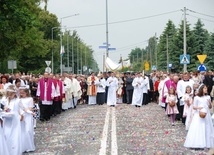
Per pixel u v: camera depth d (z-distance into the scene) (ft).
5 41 97.19
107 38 134.72
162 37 252.42
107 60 114.42
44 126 52.85
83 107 84.64
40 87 58.59
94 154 34.27
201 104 36.65
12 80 59.26
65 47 317.83
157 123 54.70
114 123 54.80
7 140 32.27
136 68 416.87
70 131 47.98
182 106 55.16
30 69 207.21
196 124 36.78
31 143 36.24
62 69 172.24
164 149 36.32
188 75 55.21
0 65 165.78
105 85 91.50
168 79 65.05
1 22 75.20
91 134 45.32
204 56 87.51
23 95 37.09
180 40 198.90
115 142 39.83
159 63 254.27
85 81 97.19
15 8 75.82
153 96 96.37
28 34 100.48
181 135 44.39
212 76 77.05
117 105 88.38
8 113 31.99
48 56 214.48
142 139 41.68
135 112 70.64
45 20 238.89
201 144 36.19
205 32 220.02
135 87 84.17
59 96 65.36
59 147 37.88
